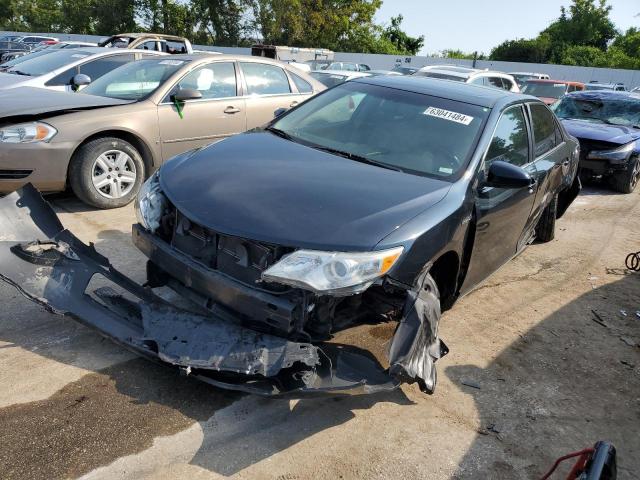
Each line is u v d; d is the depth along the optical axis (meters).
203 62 6.19
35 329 3.28
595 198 8.41
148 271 3.32
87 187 5.23
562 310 4.50
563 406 3.24
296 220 2.71
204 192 3.02
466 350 3.70
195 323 2.74
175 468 2.43
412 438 2.80
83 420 2.61
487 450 2.79
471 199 3.32
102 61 8.61
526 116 4.50
